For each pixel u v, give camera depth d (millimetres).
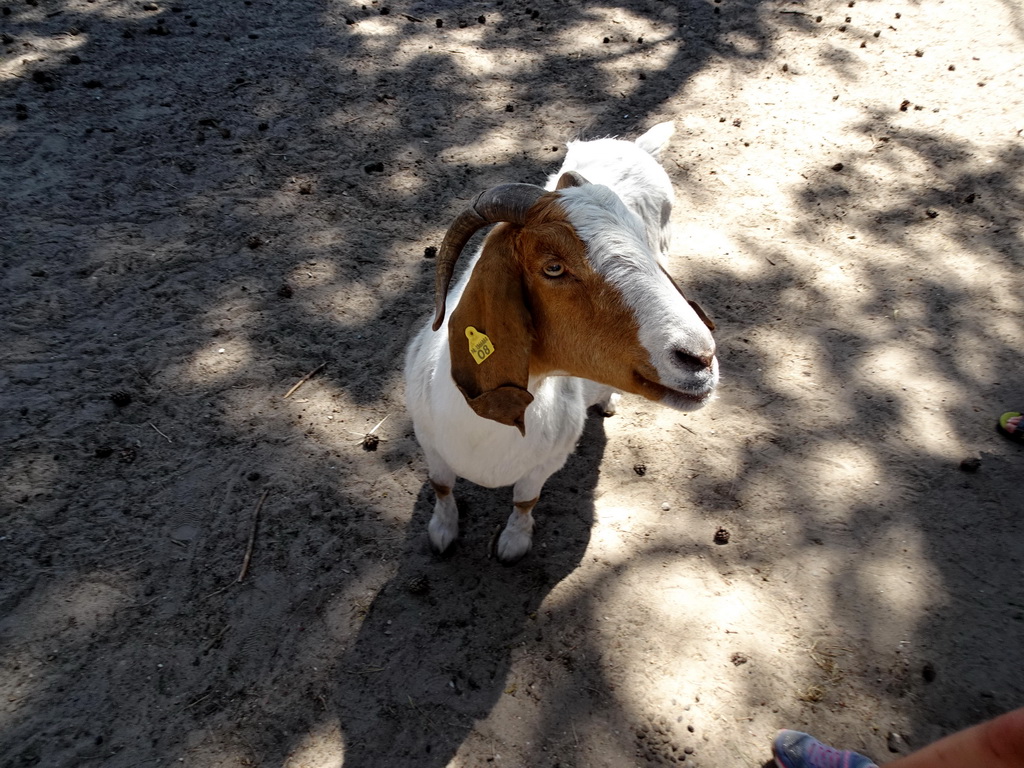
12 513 1430
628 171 1574
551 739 1202
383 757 1169
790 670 1300
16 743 1149
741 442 1675
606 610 1372
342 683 1250
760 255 2123
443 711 1225
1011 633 1353
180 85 2572
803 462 1634
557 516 1526
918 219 2275
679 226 2199
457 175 2326
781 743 1174
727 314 1947
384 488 1546
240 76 2654
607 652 1312
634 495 1572
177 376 1696
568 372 1053
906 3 3463
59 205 2059
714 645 1326
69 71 2572
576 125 2594
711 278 2041
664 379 907
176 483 1511
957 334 1919
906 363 1843
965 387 1792
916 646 1334
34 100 2414
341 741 1184
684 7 3373
